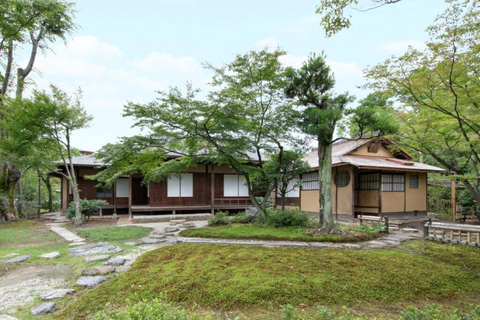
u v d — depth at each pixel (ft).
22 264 17.35
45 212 59.11
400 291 12.64
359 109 21.21
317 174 40.91
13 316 10.34
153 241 23.39
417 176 41.14
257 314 10.48
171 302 10.80
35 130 33.45
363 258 16.96
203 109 24.36
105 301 11.26
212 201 45.11
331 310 10.55
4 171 42.93
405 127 30.50
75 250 20.61
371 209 38.34
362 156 39.60
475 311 9.66
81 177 46.21
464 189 41.47
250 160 31.50
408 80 20.01
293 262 15.90
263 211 31.50
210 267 14.75
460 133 26.04
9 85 45.24
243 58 27.40
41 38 47.19
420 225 33.65
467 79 18.63
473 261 17.33
